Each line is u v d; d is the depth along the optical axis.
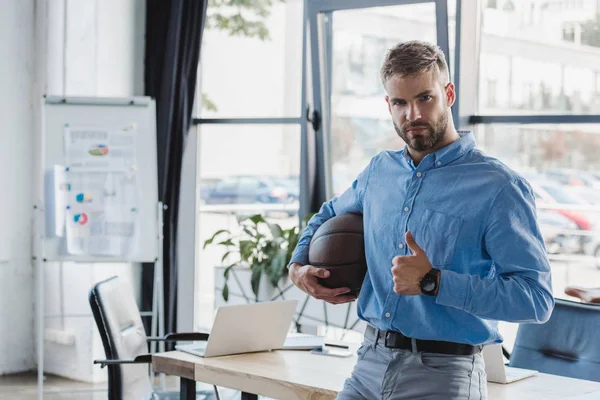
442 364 2.30
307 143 5.69
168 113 6.05
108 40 5.95
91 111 5.44
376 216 2.46
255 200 6.07
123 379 3.50
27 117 6.24
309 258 2.72
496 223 2.22
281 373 2.97
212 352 3.21
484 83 5.00
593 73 4.61
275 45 5.82
